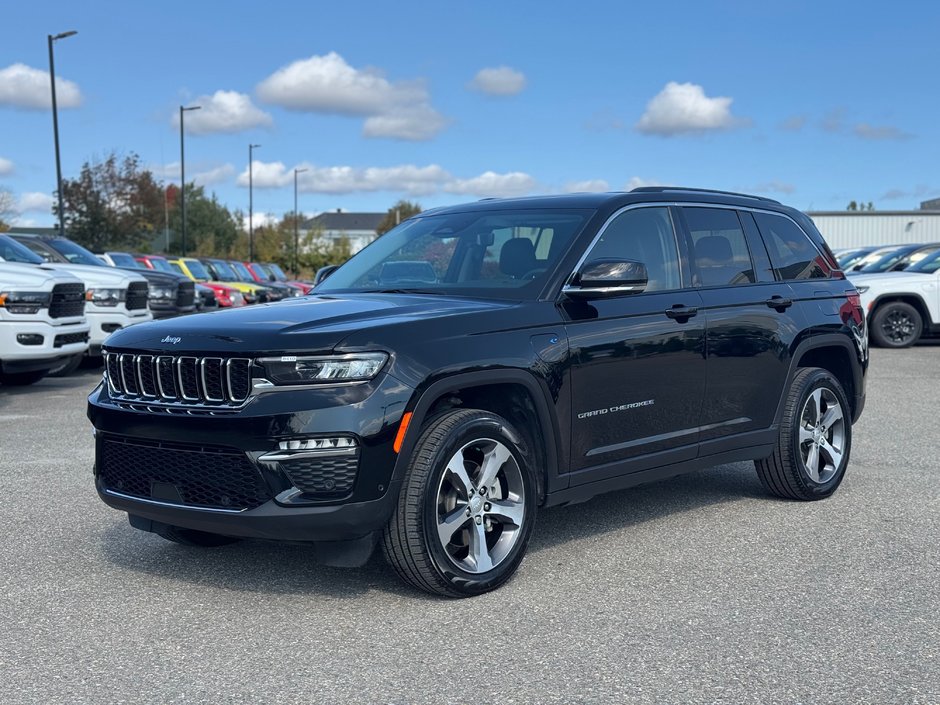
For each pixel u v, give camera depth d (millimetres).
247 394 3936
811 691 3307
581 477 4707
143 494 4258
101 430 4344
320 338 3914
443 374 4082
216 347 3988
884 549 4988
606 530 5355
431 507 4043
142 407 4176
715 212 5707
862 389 6469
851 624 3930
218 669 3504
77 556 4883
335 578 4520
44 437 8266
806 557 4848
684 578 4520
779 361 5742
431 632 3846
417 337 4090
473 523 4242
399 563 4090
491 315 4383
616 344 4785
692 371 5195
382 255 5496
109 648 3705
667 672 3461
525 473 4379
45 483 6488
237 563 4754
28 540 5168
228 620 3992
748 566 4703
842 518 5609
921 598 4242
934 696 3268
